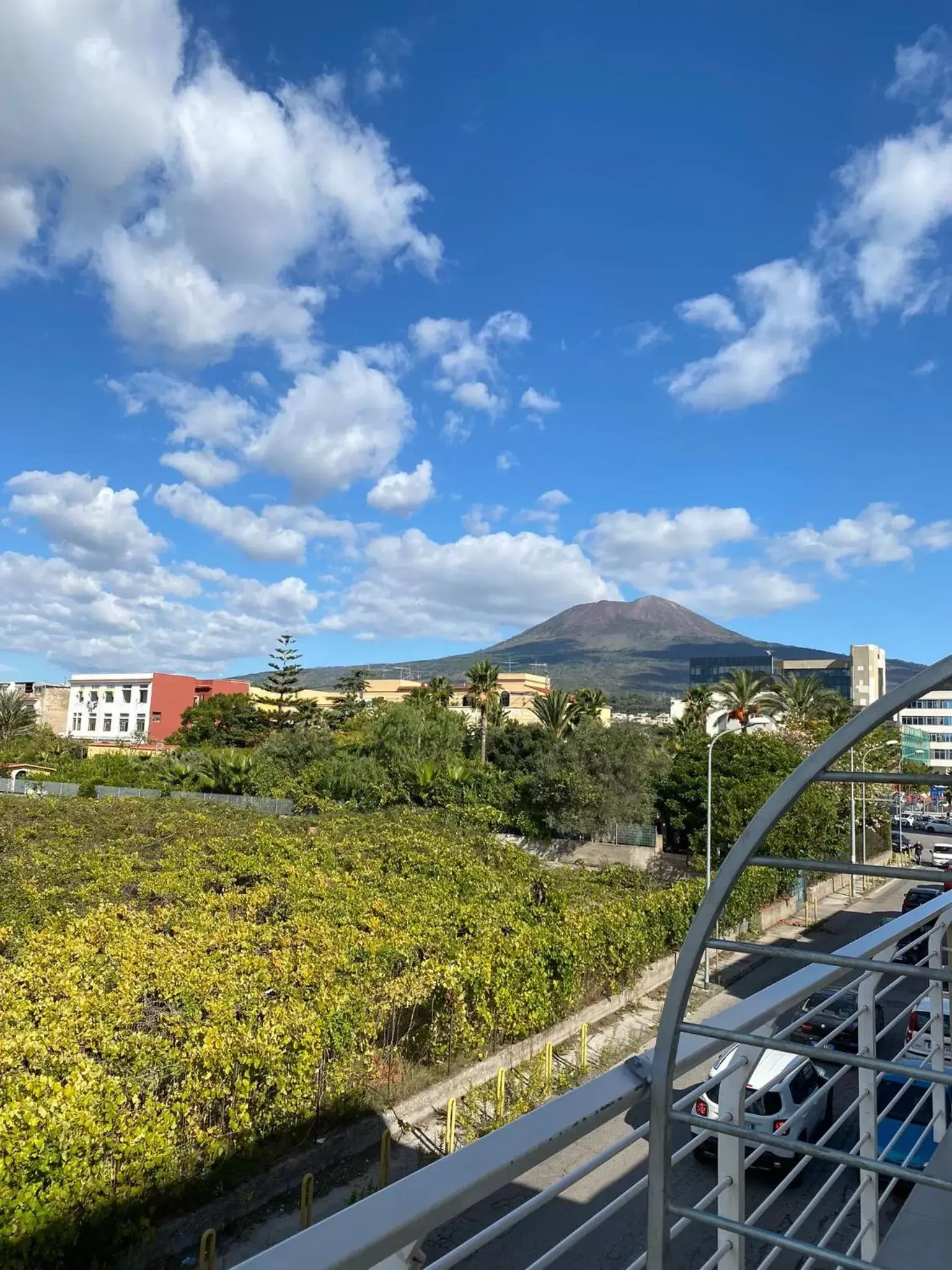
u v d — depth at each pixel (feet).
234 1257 30.37
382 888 69.41
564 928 60.08
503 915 61.11
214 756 165.68
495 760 167.53
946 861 164.35
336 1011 39.47
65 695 359.25
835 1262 6.11
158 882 66.69
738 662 471.62
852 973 11.92
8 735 252.01
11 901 61.52
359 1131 39.17
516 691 328.90
